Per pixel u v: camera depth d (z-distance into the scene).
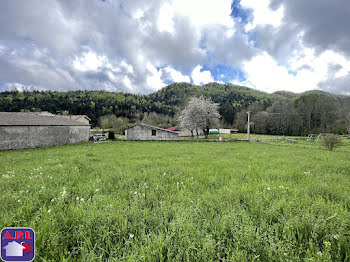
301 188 3.63
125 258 1.67
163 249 1.79
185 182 4.27
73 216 2.32
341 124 40.16
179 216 2.33
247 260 1.54
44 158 9.45
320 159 8.95
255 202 2.77
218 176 4.90
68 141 24.61
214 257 1.64
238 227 2.05
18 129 17.64
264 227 2.07
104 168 6.20
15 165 7.16
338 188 3.67
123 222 2.24
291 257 1.61
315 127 45.88
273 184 3.99
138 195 3.20
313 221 2.07
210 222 2.25
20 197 3.09
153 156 9.51
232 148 15.45
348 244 1.72
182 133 47.72
